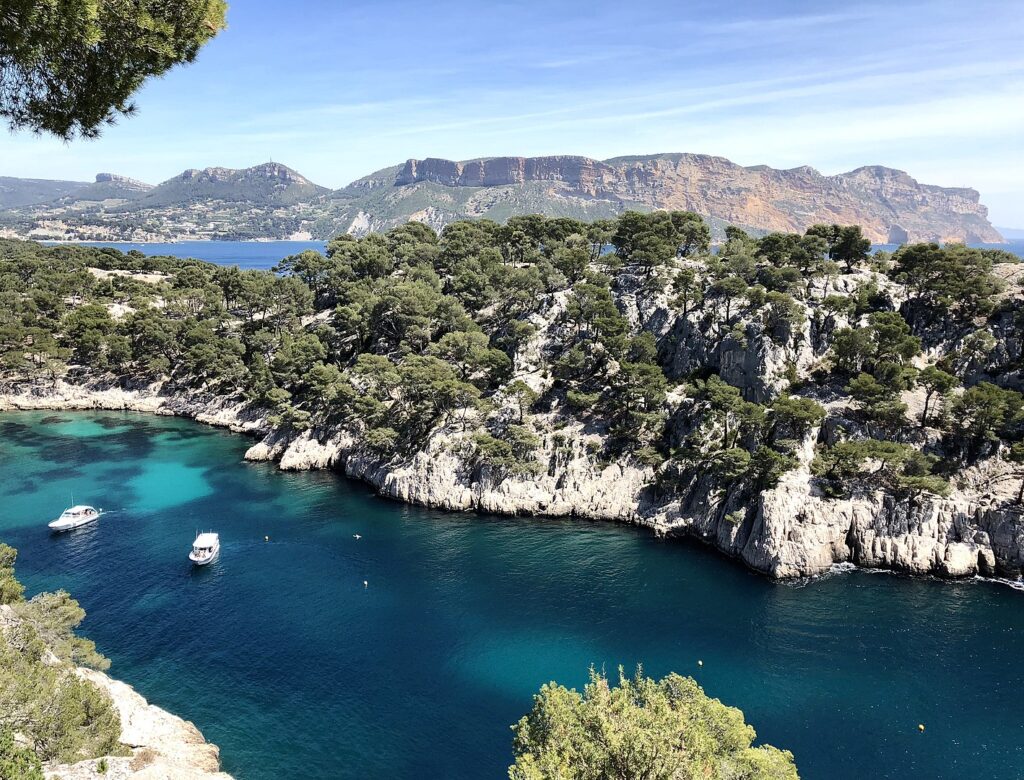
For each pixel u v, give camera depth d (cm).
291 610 8450
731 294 13962
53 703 4191
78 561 9669
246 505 12200
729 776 3716
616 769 3391
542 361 15100
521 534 11244
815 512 10062
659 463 12019
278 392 15925
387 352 16825
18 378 19162
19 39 2098
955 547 9712
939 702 6700
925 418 11075
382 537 10950
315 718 6378
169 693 6681
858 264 15162
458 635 7950
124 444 15750
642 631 8112
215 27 2589
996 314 12438
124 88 2467
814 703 6681
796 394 12156
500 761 5853
